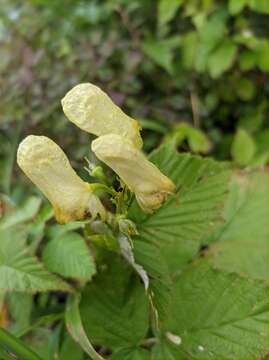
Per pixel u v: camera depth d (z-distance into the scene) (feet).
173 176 0.35
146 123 0.60
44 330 0.42
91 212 0.31
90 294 0.36
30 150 0.30
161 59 0.66
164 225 0.35
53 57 0.69
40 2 0.75
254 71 0.70
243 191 0.38
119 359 0.34
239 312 0.33
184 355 0.33
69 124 0.62
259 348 0.32
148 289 0.34
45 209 0.41
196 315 0.34
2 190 0.60
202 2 0.69
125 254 0.33
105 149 0.29
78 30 0.71
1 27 0.77
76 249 0.37
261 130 0.68
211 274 0.34
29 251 0.37
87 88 0.31
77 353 0.38
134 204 0.34
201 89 0.70
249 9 0.71
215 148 0.68
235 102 0.71
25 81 0.66
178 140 0.57
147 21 0.72
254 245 0.36
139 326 0.35
